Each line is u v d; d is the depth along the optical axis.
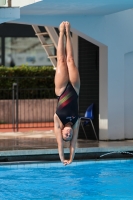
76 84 25.64
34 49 65.69
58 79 25.56
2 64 62.91
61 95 25.56
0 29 55.81
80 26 38.62
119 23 40.06
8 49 65.00
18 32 56.31
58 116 25.42
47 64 65.81
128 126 41.22
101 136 40.34
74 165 34.00
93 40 39.53
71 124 25.56
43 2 31.14
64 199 26.27
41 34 43.41
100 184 29.30
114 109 40.19
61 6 32.88
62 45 25.75
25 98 55.03
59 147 25.58
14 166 33.19
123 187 28.58
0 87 54.59
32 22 36.78
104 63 40.09
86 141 39.50
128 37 40.50
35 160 33.94
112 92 40.09
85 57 41.78
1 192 27.59
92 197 26.64
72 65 25.61
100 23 39.38
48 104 54.84
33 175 31.30
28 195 27.02
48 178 30.62
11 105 53.78
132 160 35.06
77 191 27.75
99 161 34.59
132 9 40.56
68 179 30.41
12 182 29.66
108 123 40.03
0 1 33.62
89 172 32.09
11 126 51.16
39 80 55.59
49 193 27.39
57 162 33.78
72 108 25.50
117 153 35.44
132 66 41.31
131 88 41.31
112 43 39.91
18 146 35.84
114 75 40.12
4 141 38.94
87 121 41.00
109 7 34.41
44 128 49.88
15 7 33.22
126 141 39.66
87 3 32.12
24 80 55.12
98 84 40.72
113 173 31.88
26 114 54.19
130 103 41.31
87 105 41.78
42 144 37.00
